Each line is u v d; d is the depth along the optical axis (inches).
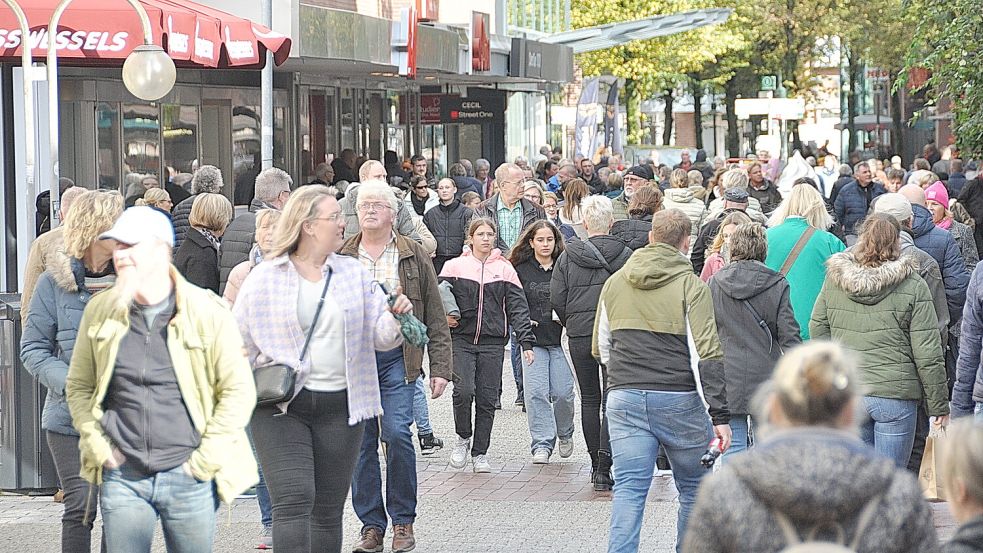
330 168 2130.9
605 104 4013.3
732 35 5137.8
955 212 1446.9
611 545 738.8
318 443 665.0
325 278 667.4
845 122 6697.8
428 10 2662.4
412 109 3169.3
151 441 555.8
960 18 2285.9
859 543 361.4
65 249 674.8
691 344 732.7
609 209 1026.7
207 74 2070.6
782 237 936.3
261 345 655.1
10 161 1492.4
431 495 1017.5
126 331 558.3
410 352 827.4
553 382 1136.8
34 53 1148.5
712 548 369.4
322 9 1860.2
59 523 889.5
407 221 1123.3
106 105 1796.3
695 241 1494.8
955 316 1087.0
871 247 820.6
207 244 1088.8
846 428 380.8
